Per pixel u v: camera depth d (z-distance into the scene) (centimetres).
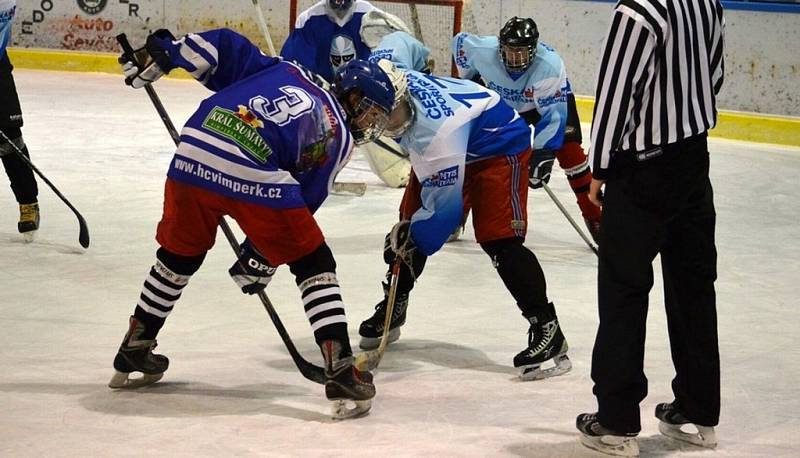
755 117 2028
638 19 595
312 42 1492
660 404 703
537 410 742
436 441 675
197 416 704
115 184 1483
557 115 1124
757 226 1391
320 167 699
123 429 675
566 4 2195
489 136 795
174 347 853
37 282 1024
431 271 1127
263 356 840
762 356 879
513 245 806
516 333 927
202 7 2466
